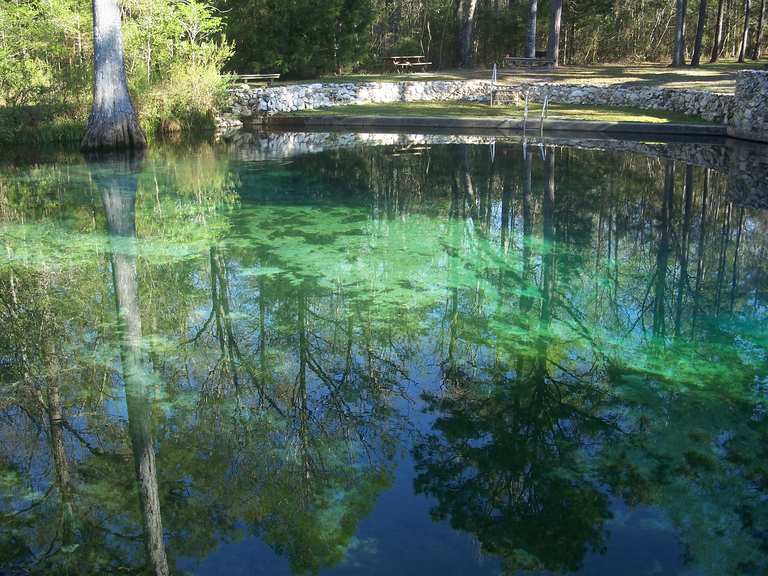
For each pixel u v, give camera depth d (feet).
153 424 12.14
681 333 16.34
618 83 60.64
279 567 8.46
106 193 30.73
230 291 18.80
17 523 9.37
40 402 12.86
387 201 29.60
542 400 13.08
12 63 42.86
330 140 46.85
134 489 10.21
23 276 19.77
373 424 12.23
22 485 10.30
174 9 52.54
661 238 24.22
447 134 49.03
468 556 8.69
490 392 13.43
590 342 15.84
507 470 10.74
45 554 8.76
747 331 16.53
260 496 10.04
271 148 43.70
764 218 26.86
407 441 11.64
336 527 9.30
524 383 13.80
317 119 53.31
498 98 60.34
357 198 30.14
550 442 11.59
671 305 18.15
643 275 20.49
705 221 26.40
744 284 19.75
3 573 8.43
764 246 23.36
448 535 9.11
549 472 10.69
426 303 18.13
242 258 21.70
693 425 12.17
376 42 84.99
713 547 8.88
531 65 75.92
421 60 84.33
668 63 86.02
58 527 9.30
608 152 41.14
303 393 13.35
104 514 9.57
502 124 50.65
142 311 17.34
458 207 28.58
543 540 9.05
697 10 93.66
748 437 11.76
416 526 9.32
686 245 23.39
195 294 18.53
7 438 11.62
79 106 45.27
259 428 12.05
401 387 13.64
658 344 15.71
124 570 8.42
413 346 15.52
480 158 39.55
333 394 13.34
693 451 11.32
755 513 9.66
